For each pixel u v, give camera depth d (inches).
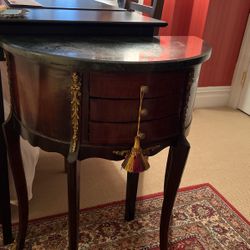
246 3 85.8
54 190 53.1
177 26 88.0
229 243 45.3
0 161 36.8
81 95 25.8
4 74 38.9
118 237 44.6
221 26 86.0
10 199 42.1
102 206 50.3
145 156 30.4
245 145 74.7
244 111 93.7
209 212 50.9
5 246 42.1
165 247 39.8
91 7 44.5
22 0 42.8
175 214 49.8
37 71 26.1
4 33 30.6
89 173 58.6
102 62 23.7
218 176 61.5
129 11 44.7
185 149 31.2
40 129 28.8
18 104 30.4
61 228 45.2
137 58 25.5
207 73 91.4
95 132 27.5
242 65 91.7
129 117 27.5
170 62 25.3
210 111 93.3
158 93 27.3
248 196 56.2
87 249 42.2
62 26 32.3
